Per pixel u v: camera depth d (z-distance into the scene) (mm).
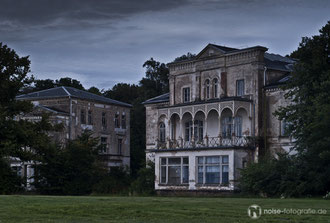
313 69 46594
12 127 53531
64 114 75438
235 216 21609
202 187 57562
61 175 63688
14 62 57719
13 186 56594
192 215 21969
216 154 57062
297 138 46938
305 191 46281
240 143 57250
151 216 21781
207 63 63562
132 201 28453
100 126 81562
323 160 44906
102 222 20266
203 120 62406
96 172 66938
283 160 49625
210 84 63156
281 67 61656
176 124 64938
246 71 59938
